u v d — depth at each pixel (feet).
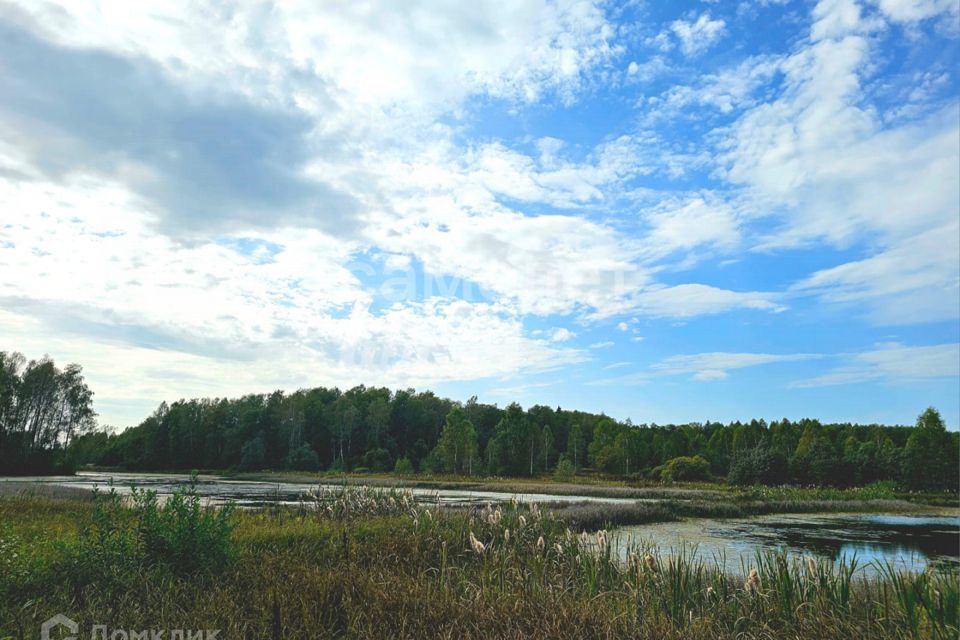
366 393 452.35
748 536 72.64
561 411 426.51
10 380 268.82
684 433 359.66
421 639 18.62
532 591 24.85
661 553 53.62
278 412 369.91
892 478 225.35
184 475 287.69
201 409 402.52
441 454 274.98
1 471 253.65
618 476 296.10
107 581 23.58
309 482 208.95
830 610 24.03
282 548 33.37
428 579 27.12
